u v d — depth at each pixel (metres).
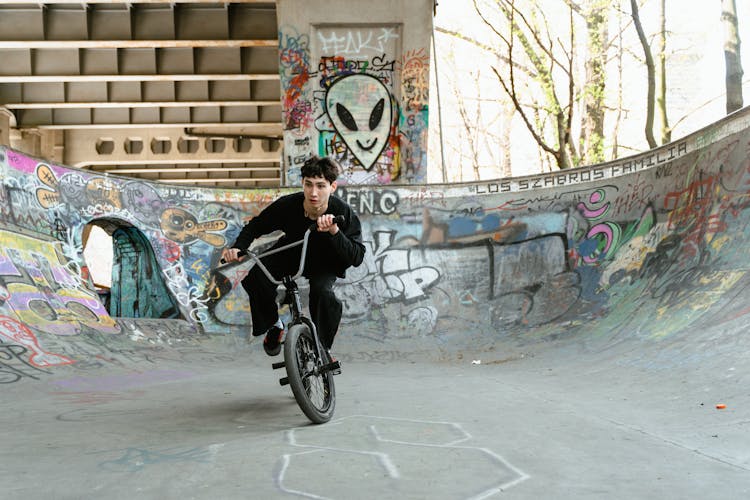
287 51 15.80
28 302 8.19
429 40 15.64
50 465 3.08
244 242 4.47
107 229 11.87
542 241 11.52
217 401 5.29
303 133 15.77
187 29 18.98
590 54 20.50
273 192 12.62
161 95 24.31
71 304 9.13
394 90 15.77
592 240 10.90
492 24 21.95
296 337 4.04
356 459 3.08
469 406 4.74
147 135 31.53
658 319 7.47
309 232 4.23
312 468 2.92
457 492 2.54
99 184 11.05
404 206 12.42
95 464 3.09
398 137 15.71
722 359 5.23
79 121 27.16
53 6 18.92
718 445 3.24
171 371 7.86
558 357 8.09
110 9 18.91
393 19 15.70
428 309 11.45
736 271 6.93
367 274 11.95
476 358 9.48
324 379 4.35
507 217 12.02
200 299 11.52
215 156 31.69
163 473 2.89
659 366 5.79
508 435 3.62
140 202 11.68
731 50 16.55
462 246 12.02
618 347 7.36
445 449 3.28
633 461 3.00
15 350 6.86
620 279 9.75
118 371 7.42
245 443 3.51
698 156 9.09
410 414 4.41
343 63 15.77
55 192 10.20
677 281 8.01
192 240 11.97
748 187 7.71
